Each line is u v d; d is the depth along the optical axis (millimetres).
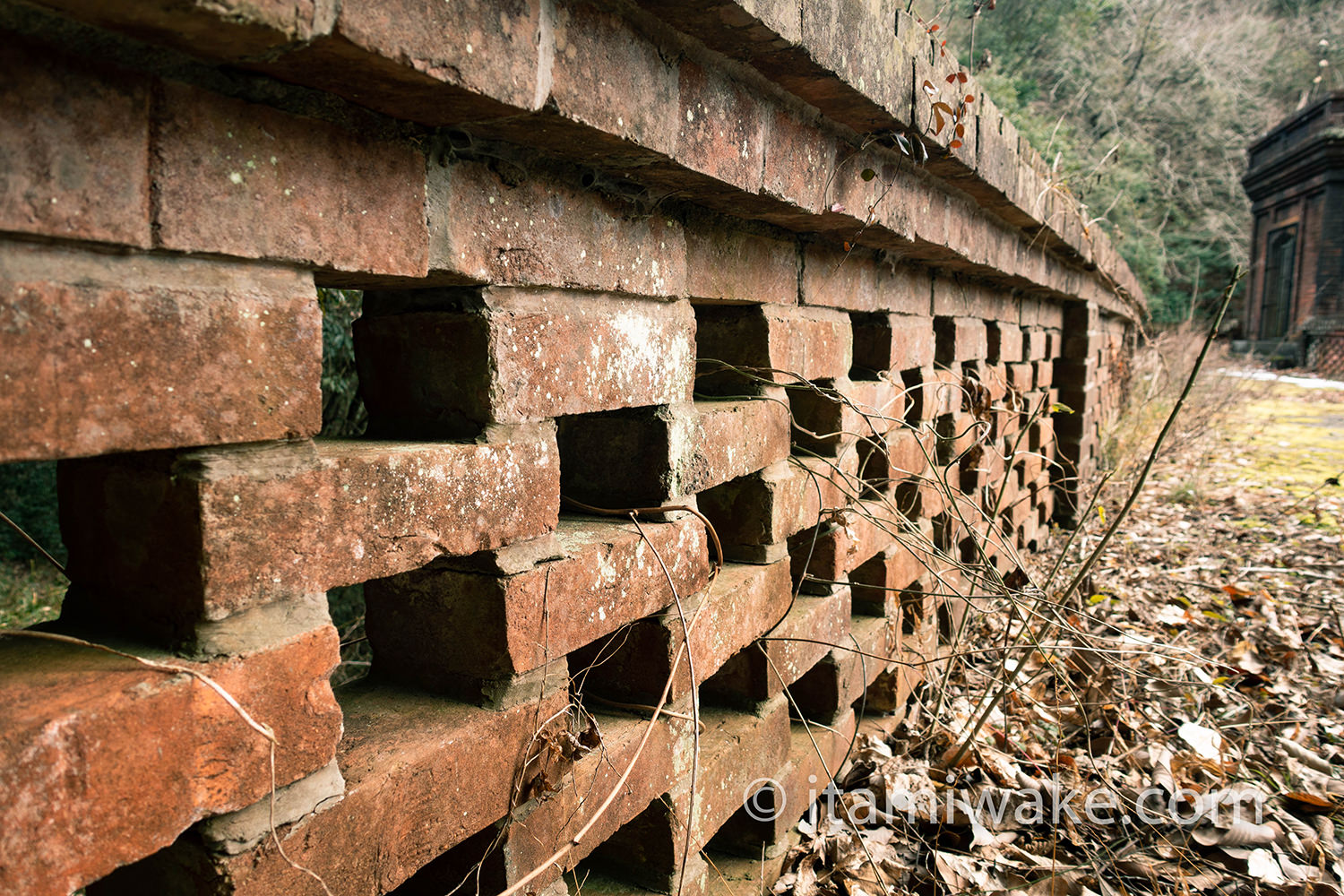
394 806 1113
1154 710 3236
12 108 738
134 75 823
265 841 963
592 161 1377
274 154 946
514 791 1310
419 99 1015
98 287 807
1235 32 26234
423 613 1348
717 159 1512
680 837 1720
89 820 799
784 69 1593
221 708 903
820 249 2336
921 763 2705
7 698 814
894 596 2924
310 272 1003
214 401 900
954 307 3568
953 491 3531
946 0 3475
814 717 2465
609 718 1669
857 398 2559
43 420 771
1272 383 14469
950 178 2557
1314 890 2279
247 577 932
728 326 2080
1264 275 25156
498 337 1246
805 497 2234
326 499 1008
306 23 815
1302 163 22594
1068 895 2250
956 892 2215
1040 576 4934
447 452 1162
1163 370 10562
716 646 1799
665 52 1359
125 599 988
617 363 1515
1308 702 3402
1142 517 6707
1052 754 2988
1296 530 6070
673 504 1669
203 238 881
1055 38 18938
